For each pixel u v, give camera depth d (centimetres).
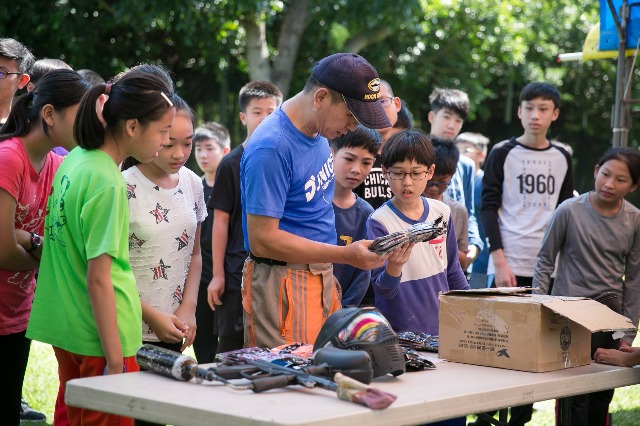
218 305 566
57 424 380
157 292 417
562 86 2431
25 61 481
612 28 691
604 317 338
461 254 589
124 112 345
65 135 396
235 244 562
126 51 1898
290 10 1797
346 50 1888
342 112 382
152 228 412
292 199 398
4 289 409
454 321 356
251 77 1792
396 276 408
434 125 752
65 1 1711
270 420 248
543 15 2253
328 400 273
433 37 2047
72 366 366
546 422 639
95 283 339
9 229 392
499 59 2119
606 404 500
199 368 294
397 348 315
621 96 662
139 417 275
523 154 658
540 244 652
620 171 543
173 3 1605
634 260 561
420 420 279
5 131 407
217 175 566
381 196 561
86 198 342
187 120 414
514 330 340
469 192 698
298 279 404
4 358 418
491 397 301
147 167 418
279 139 385
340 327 313
